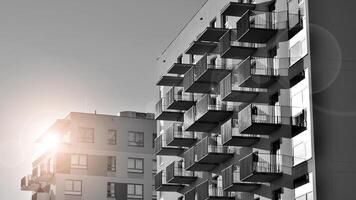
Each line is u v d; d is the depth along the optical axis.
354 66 51.38
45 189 104.69
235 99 59.16
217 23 64.88
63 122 103.31
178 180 69.62
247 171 54.62
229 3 58.12
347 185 49.41
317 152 49.31
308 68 50.88
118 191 102.00
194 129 65.69
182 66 69.31
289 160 52.47
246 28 55.47
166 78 71.81
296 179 51.47
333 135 50.00
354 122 50.53
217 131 64.50
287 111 53.19
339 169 49.47
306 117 50.84
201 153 63.09
